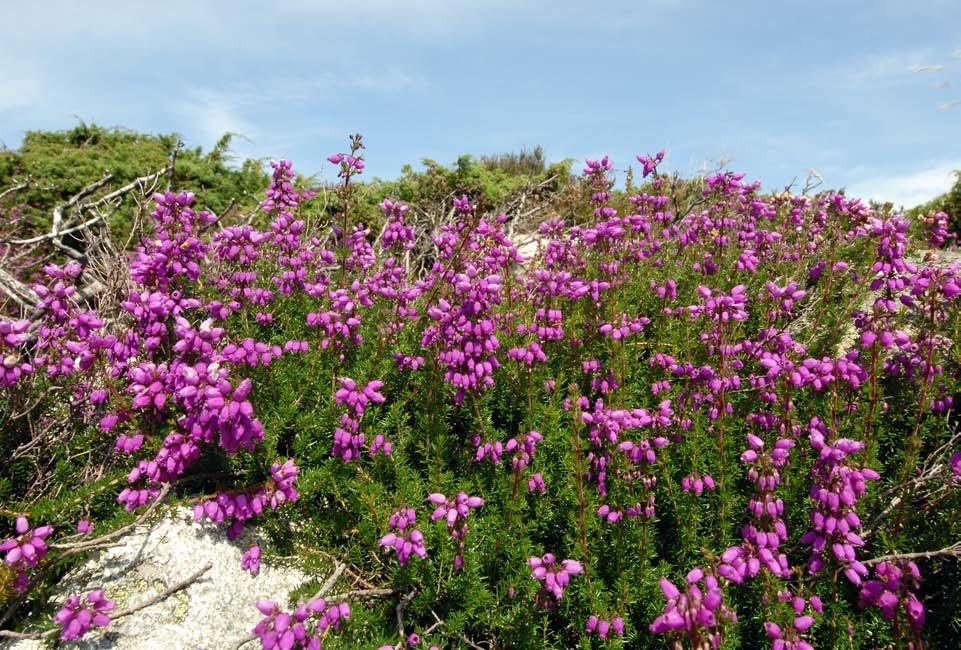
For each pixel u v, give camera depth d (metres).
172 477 3.57
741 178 7.03
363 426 4.54
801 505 4.11
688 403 4.11
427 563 3.69
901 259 4.35
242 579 3.67
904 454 4.22
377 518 3.85
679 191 11.17
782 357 4.25
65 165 10.91
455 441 4.75
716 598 2.30
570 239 6.27
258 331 5.41
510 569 3.84
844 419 4.46
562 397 5.02
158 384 3.58
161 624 3.34
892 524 3.85
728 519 4.18
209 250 5.53
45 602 3.37
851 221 6.73
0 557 3.50
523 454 3.65
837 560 3.38
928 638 3.50
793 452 4.11
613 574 3.89
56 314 3.87
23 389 4.26
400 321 5.33
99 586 3.47
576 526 3.83
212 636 3.37
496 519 4.08
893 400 4.84
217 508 3.48
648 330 6.06
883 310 3.91
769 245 7.15
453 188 12.27
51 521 3.68
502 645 3.63
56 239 7.01
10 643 3.18
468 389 4.15
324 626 2.79
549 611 3.55
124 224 9.16
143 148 12.39
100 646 3.19
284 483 3.55
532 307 5.97
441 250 5.20
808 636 3.37
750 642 3.67
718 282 6.50
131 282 5.59
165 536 3.77
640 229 6.70
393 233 5.30
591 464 4.16
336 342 4.81
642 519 3.87
